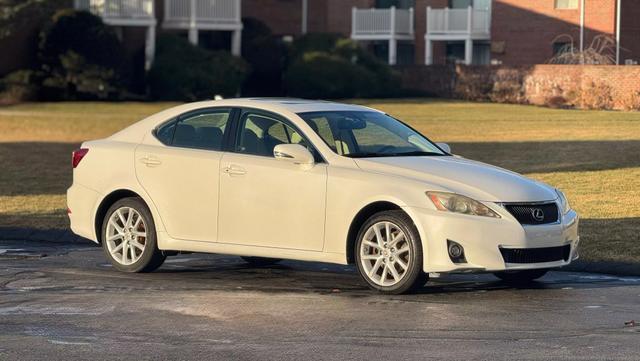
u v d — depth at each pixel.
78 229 13.76
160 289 12.14
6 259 14.28
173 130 13.26
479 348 9.25
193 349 9.30
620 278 12.92
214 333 9.89
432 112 44.38
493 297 11.62
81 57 50.09
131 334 9.88
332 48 56.62
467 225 11.23
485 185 11.55
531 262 11.47
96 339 9.69
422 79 56.97
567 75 48.56
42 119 40.09
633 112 44.16
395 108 46.84
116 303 11.31
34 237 16.25
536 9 58.81
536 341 9.50
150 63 53.91
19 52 51.31
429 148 12.88
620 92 46.38
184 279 12.86
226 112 12.98
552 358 8.89
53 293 11.87
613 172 24.02
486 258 11.23
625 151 28.17
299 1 63.31
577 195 20.45
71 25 50.12
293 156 11.97
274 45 57.69
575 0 57.66
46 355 9.12
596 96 47.06
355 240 11.90
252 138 12.66
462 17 60.19
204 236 12.78
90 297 11.66
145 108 46.44
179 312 10.84
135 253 13.27
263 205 12.33
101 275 13.07
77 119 40.22
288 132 12.49
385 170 11.79
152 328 10.11
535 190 11.73
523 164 25.89
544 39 58.69
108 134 35.09
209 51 54.12
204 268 13.76
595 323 10.25
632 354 9.02
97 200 13.54
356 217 11.78
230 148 12.74
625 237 15.52
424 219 11.33
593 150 28.64
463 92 54.12
